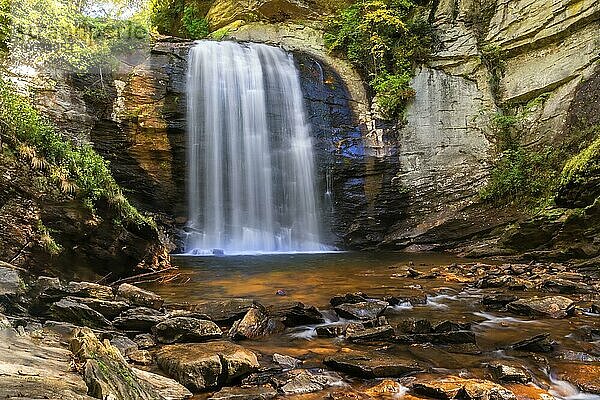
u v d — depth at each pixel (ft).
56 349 11.06
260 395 11.96
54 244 23.52
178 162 53.06
